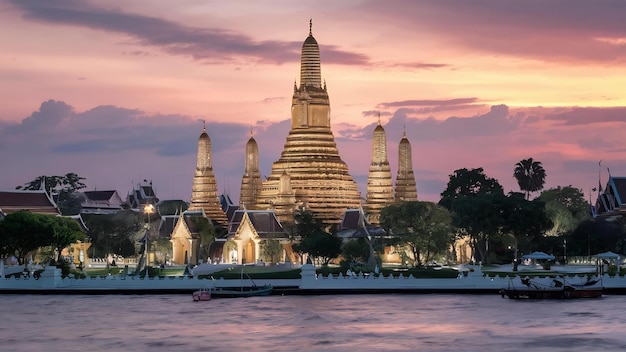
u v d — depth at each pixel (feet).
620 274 618.44
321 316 467.52
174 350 378.73
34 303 533.96
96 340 401.90
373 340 399.24
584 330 420.77
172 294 589.73
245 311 489.26
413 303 521.65
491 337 404.77
